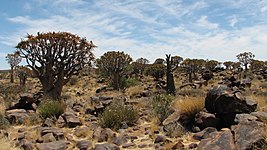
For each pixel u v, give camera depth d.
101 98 16.95
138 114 11.34
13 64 52.16
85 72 58.41
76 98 23.98
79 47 23.31
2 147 6.81
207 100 9.45
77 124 10.76
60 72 22.88
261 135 5.70
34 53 22.69
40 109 12.47
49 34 22.27
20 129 9.98
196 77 52.09
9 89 27.70
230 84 26.20
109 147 7.20
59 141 8.02
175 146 7.19
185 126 9.29
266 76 39.78
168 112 10.88
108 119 10.23
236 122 7.71
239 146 5.70
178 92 23.41
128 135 8.92
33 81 55.41
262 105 10.98
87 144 7.80
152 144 7.77
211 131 8.12
